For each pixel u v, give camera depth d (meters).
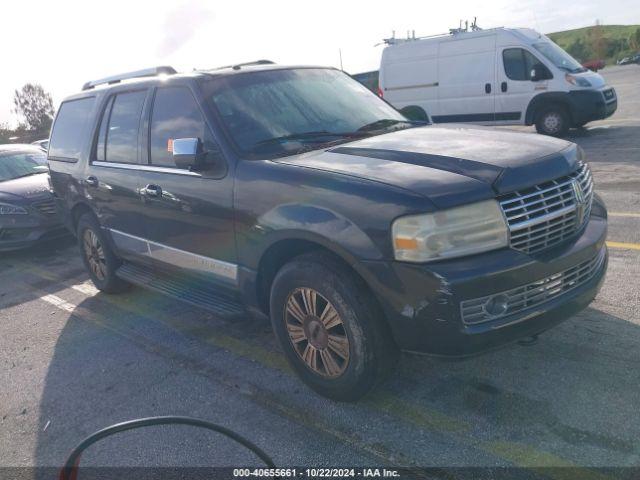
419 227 2.73
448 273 2.71
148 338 4.62
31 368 4.36
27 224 7.64
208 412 3.42
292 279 3.23
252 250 3.51
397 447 2.89
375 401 3.30
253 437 3.12
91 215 5.45
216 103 3.94
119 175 4.71
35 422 3.58
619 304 4.09
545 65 12.24
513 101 12.80
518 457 2.71
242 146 3.69
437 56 13.59
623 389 3.10
